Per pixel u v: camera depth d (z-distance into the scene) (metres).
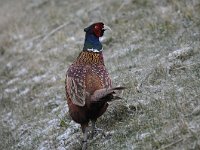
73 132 23.34
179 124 19.48
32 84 31.11
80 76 20.53
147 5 35.19
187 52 25.70
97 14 37.38
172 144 18.69
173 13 32.12
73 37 35.72
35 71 32.91
